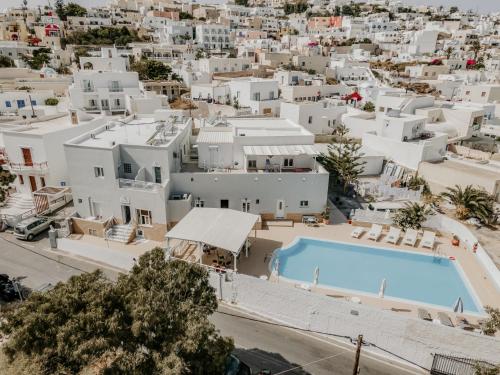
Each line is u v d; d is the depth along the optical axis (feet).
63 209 122.93
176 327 45.75
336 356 70.33
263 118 162.81
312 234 110.83
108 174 104.63
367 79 348.59
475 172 127.75
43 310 40.34
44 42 421.18
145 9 653.30
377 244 106.22
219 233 90.17
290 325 78.54
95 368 37.81
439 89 290.76
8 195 127.95
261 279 80.18
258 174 111.86
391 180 141.49
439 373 68.13
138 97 208.54
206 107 226.17
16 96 212.43
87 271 92.94
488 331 69.00
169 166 108.47
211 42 491.31
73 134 133.69
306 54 411.54
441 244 107.04
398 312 78.74
